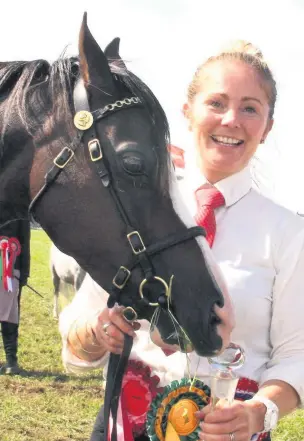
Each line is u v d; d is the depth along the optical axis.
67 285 8.10
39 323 8.08
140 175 1.95
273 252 1.98
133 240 1.96
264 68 2.04
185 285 1.94
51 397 4.96
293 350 1.95
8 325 5.54
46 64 2.20
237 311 1.96
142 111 2.03
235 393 1.94
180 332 1.94
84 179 1.99
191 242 1.97
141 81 2.07
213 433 1.74
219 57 2.06
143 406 2.01
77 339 2.09
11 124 2.10
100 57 2.02
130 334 1.95
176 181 2.03
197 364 2.01
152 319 1.98
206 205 2.05
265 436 2.03
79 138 2.00
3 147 2.10
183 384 1.93
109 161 1.97
